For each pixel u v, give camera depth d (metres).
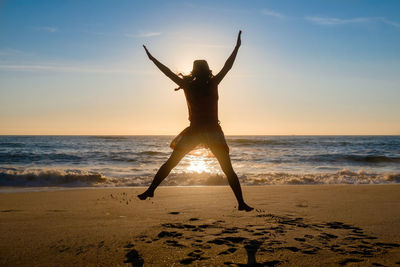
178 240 3.24
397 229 3.76
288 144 45.91
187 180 10.62
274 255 2.79
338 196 6.81
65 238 3.33
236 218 4.37
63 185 10.00
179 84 2.96
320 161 21.12
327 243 3.15
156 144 49.59
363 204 5.70
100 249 2.96
